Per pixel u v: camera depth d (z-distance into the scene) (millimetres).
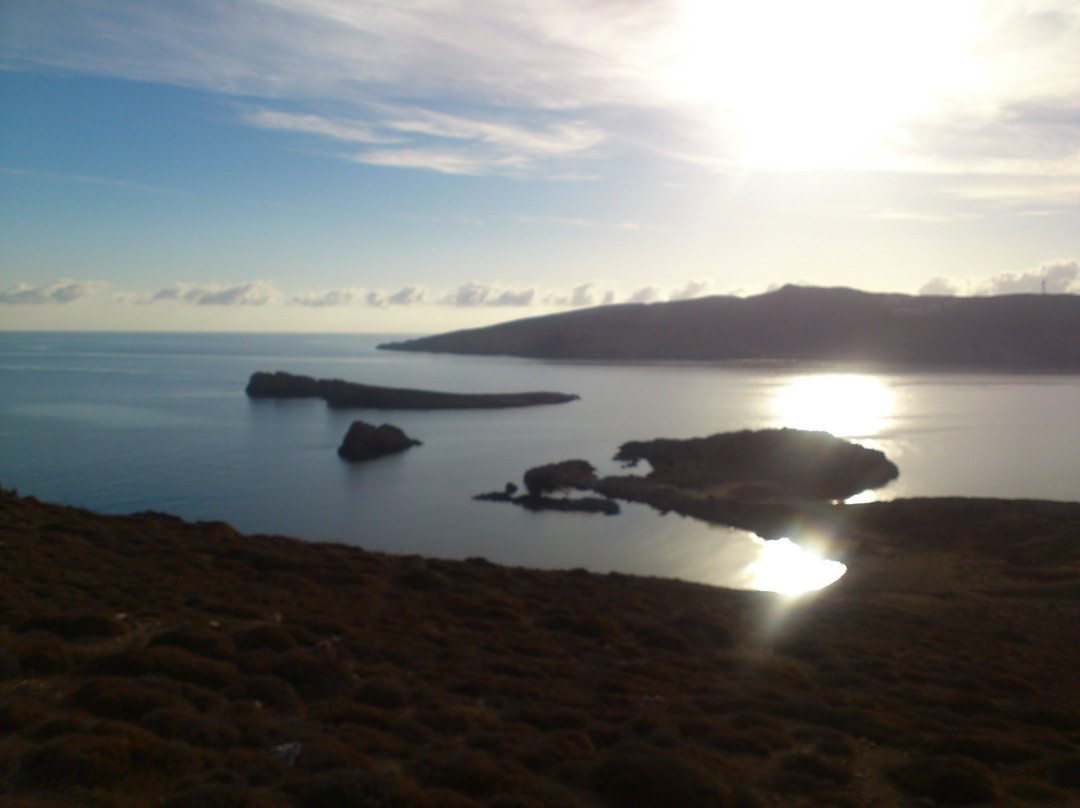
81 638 13875
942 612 30766
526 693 14547
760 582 45719
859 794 11016
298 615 18266
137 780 8562
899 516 52875
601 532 60656
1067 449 101000
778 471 80188
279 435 116938
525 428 133000
